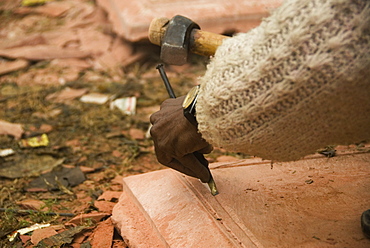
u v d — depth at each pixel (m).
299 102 0.98
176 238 1.22
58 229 1.47
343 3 0.94
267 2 2.63
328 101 0.97
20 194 1.68
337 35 0.94
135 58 2.77
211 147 1.28
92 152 1.94
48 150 1.95
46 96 2.46
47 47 2.94
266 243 1.15
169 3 2.60
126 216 1.35
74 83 2.59
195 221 1.24
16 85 2.59
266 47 0.98
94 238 1.40
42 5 3.59
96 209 1.57
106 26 3.15
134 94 2.45
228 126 1.03
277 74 0.97
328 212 1.23
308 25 0.95
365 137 1.04
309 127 1.00
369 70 0.95
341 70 0.95
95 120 2.20
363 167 1.38
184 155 1.22
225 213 1.25
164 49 1.17
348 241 1.14
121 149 1.95
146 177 1.43
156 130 1.18
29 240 1.44
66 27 3.24
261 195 1.30
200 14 2.53
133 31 2.51
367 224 1.14
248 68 0.99
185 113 1.11
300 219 1.21
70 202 1.63
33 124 2.18
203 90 1.06
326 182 1.33
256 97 0.99
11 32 3.24
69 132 2.10
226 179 1.36
